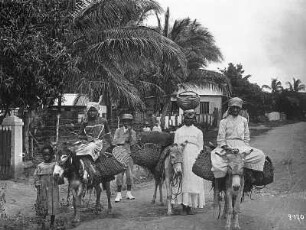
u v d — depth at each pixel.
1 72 10.52
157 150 8.50
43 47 11.09
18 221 7.80
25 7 11.01
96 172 7.51
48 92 11.50
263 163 6.65
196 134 8.06
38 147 14.98
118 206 9.16
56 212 7.28
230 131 6.98
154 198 9.33
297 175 11.52
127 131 10.17
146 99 26.31
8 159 12.66
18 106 12.14
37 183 7.32
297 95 37.66
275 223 6.81
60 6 12.29
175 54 16.20
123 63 16.78
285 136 23.14
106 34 15.30
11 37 10.49
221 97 35.34
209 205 8.97
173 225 6.95
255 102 39.22
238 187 6.30
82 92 16.92
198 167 7.00
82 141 7.74
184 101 8.19
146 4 16.64
